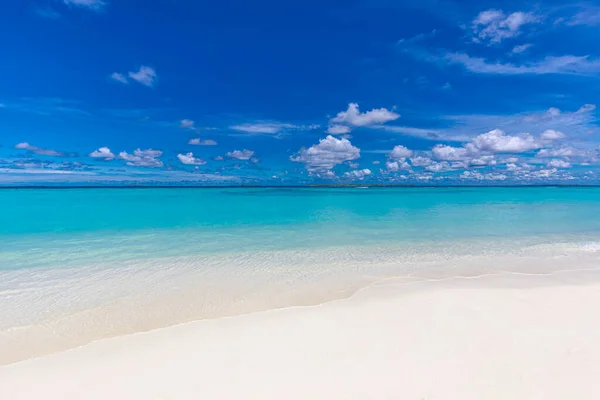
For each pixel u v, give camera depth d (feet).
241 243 38.52
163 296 22.50
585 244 37.17
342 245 37.27
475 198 124.77
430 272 27.22
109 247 36.52
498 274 25.55
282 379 11.94
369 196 138.82
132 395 11.35
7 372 12.99
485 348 13.66
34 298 22.03
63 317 19.39
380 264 29.66
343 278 25.93
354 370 12.37
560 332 14.94
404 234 43.86
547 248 35.40
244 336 15.35
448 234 43.75
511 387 11.09
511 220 57.47
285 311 18.45
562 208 80.79
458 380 11.57
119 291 23.32
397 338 14.74
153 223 55.26
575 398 10.49
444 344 14.08
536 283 22.95
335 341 14.64
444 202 103.30
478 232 45.16
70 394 11.55
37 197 119.75
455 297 19.98
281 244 37.86
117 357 13.84
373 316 17.33
